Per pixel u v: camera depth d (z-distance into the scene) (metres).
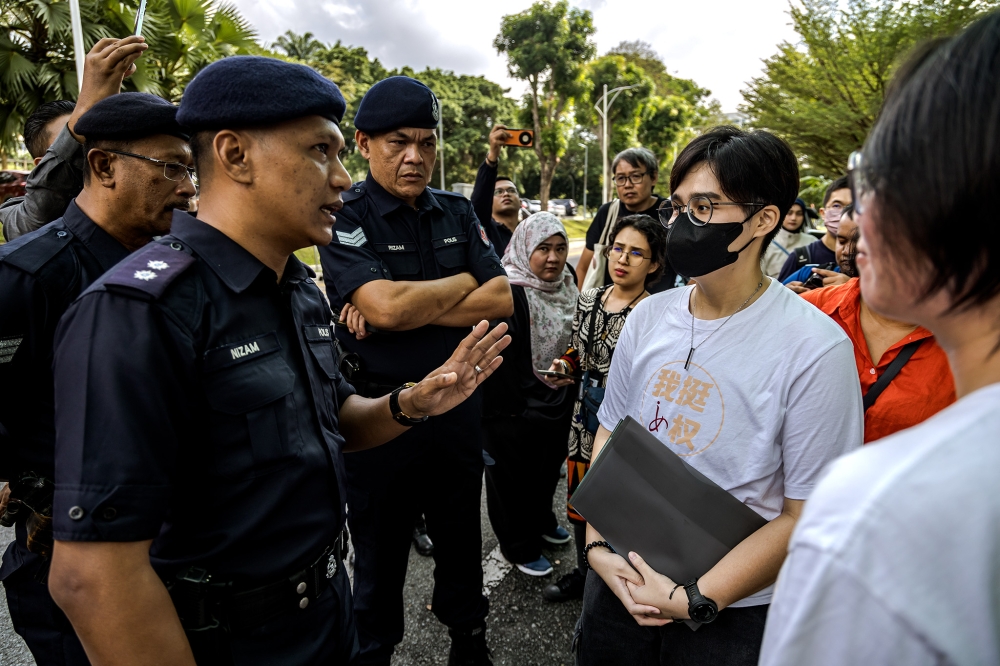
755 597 1.07
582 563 2.19
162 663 0.78
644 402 1.25
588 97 30.95
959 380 0.47
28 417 1.17
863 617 0.37
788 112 15.32
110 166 1.26
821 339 1.04
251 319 0.94
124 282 0.80
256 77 0.88
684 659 1.12
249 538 0.90
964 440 0.38
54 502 0.75
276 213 0.94
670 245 1.14
